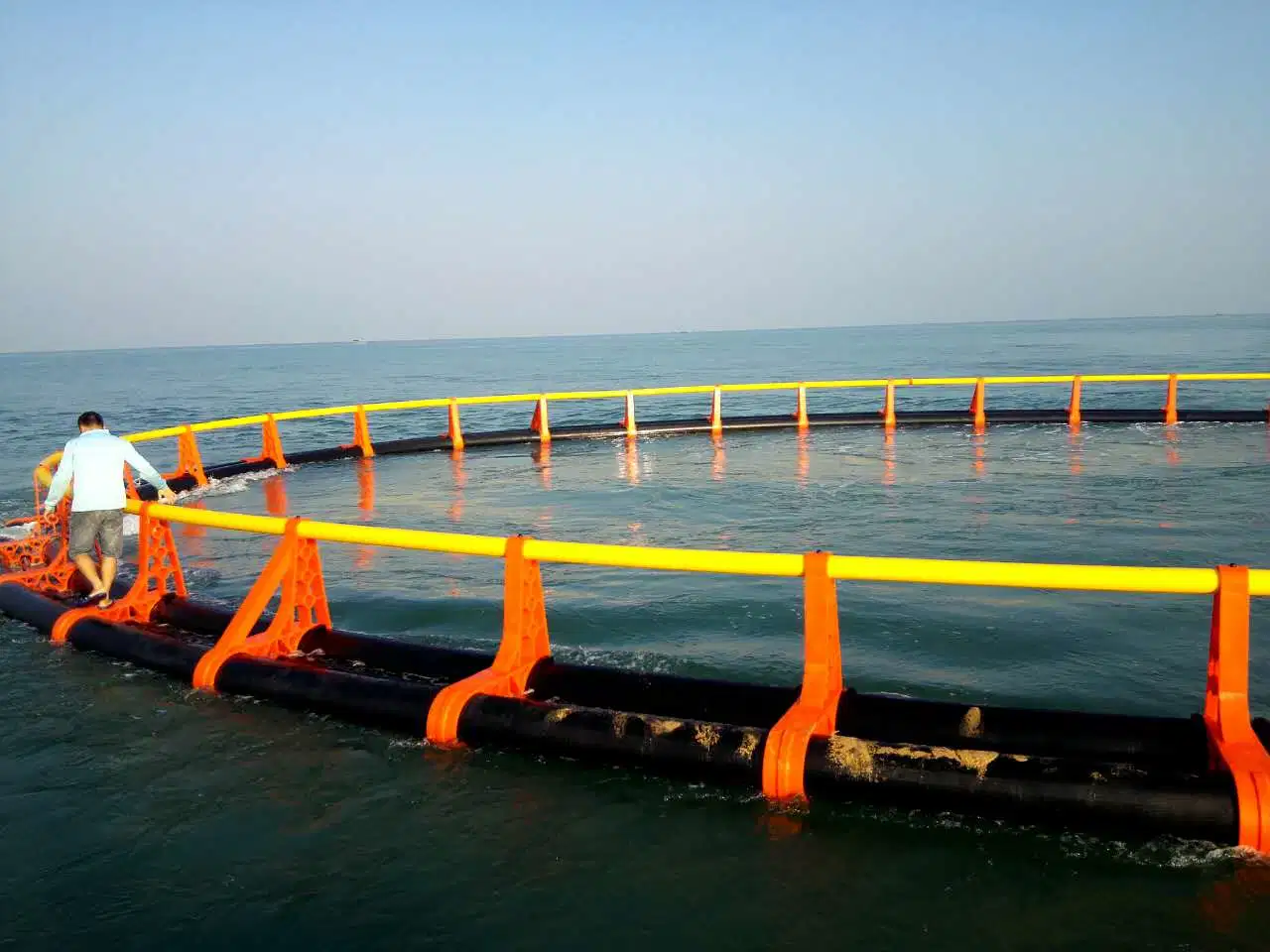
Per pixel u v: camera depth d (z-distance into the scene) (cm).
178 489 1659
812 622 510
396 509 1464
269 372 9500
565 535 1229
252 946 389
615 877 428
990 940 375
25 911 416
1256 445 1895
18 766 555
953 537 1134
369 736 581
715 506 1404
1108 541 1088
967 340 12912
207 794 515
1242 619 436
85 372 10838
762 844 448
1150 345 8569
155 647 710
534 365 9038
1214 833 414
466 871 437
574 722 530
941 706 521
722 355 10494
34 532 1027
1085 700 630
